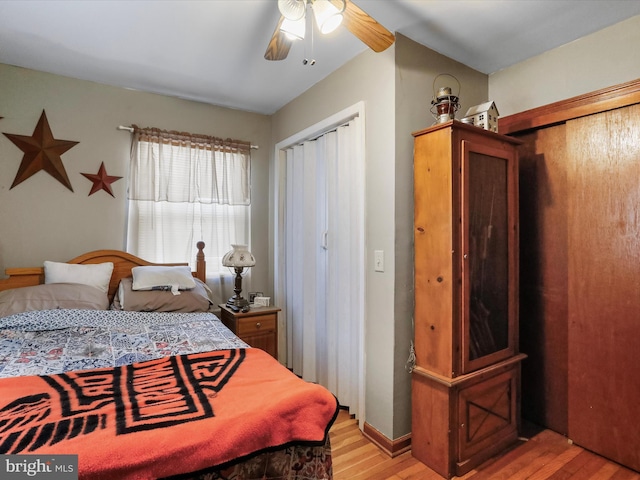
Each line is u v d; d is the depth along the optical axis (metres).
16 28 1.99
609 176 1.90
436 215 1.84
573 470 1.80
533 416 2.31
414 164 1.98
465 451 1.80
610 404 1.89
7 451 0.83
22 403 1.08
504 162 2.02
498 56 2.28
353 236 2.36
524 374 2.36
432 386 1.83
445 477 1.73
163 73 2.54
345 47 2.18
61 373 1.34
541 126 2.23
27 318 1.86
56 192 2.54
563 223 2.18
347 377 2.40
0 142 2.38
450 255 1.77
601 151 1.94
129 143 2.79
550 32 2.02
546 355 2.25
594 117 1.97
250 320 2.70
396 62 2.00
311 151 2.83
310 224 2.82
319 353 2.71
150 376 1.34
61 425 0.95
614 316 1.88
